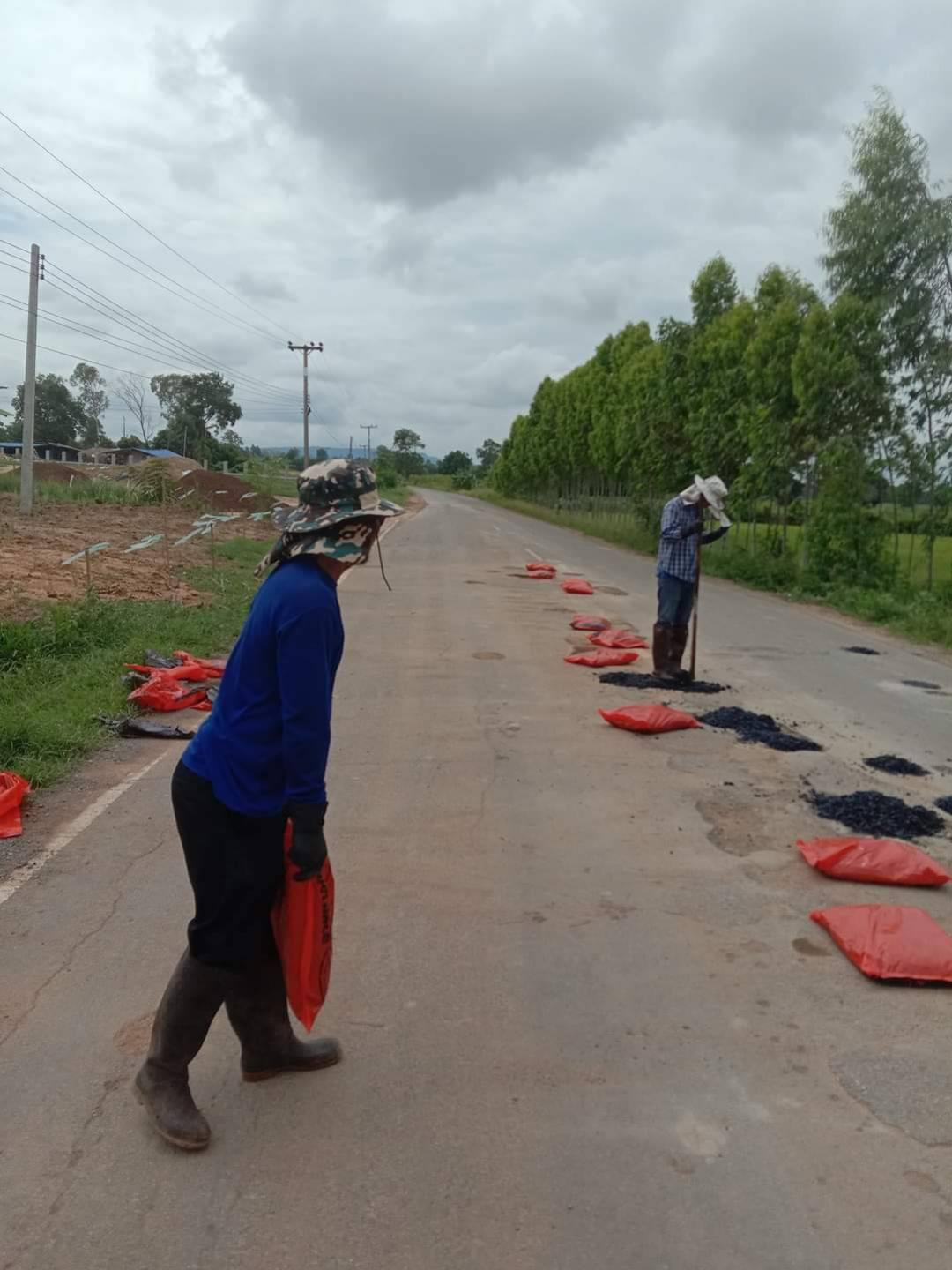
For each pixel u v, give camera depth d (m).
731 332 22.34
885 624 14.62
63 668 8.53
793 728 7.71
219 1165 2.74
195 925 2.77
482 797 5.88
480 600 15.17
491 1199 2.62
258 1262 2.40
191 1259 2.40
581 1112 2.98
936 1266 2.41
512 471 72.50
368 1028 3.42
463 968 3.85
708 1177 2.71
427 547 26.45
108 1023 3.41
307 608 2.63
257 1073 3.10
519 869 4.82
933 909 4.43
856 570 17.48
